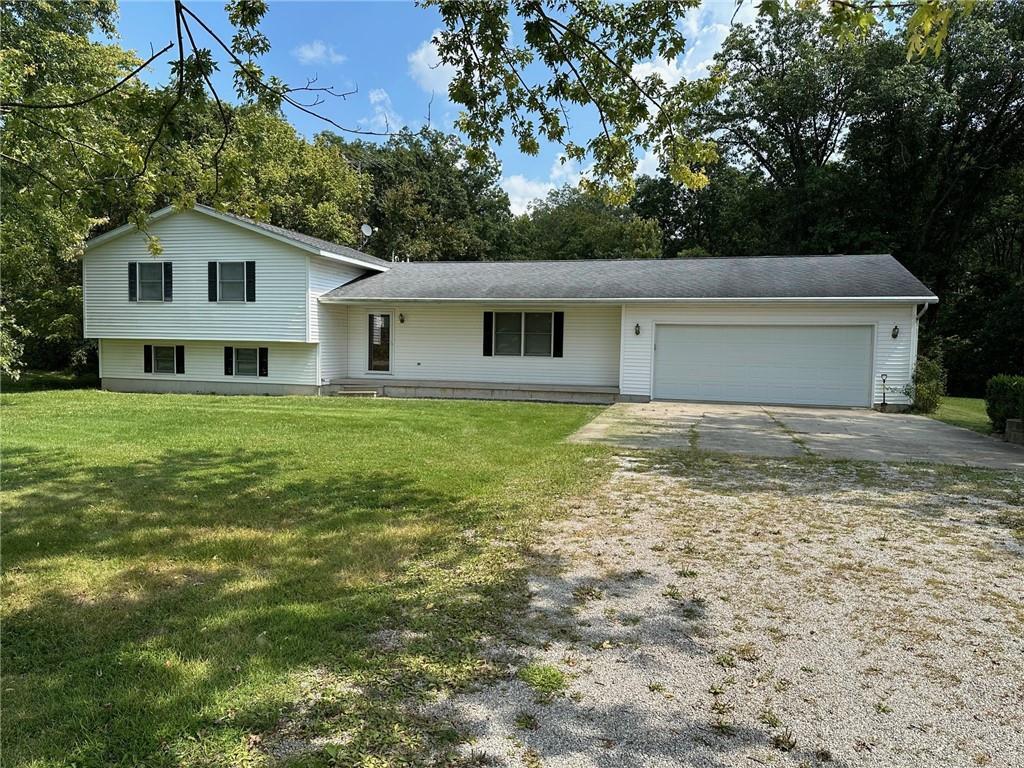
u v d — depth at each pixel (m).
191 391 16.30
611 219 42.00
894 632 3.01
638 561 3.95
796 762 2.08
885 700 2.45
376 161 35.12
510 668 2.66
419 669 2.64
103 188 5.40
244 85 4.52
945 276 24.17
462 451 7.62
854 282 13.15
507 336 15.50
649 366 13.88
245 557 3.95
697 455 7.45
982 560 3.98
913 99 21.23
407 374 16.25
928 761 2.09
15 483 5.89
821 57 24.06
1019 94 21.36
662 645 2.88
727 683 2.56
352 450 7.66
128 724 2.23
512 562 3.91
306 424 9.85
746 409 12.34
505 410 12.03
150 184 5.41
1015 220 24.00
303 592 3.41
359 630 2.98
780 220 26.25
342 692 2.45
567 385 15.02
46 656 2.70
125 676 2.54
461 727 2.25
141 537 4.33
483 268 17.62
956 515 4.99
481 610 3.22
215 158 5.24
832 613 3.22
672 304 13.64
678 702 2.42
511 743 2.17
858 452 7.71
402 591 3.45
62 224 12.42
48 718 2.26
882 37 22.55
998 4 21.36
